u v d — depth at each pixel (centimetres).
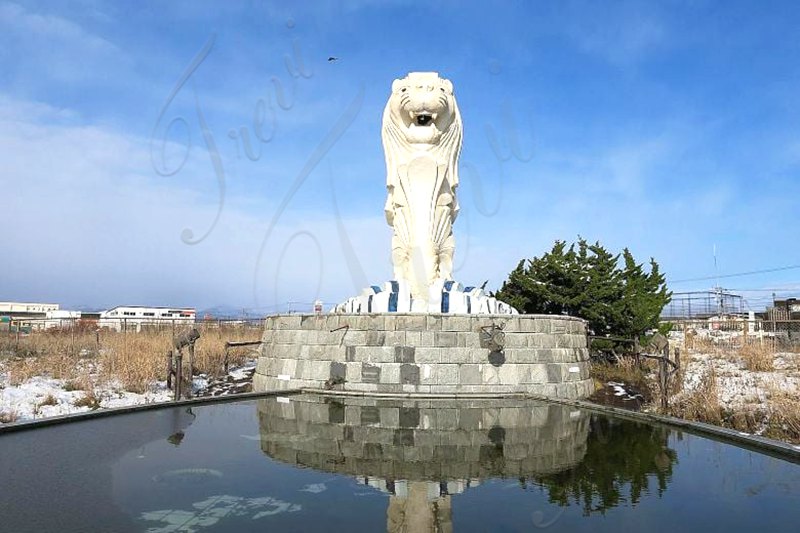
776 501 503
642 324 1698
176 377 1139
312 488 531
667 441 716
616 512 475
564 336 1182
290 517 456
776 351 1753
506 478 565
